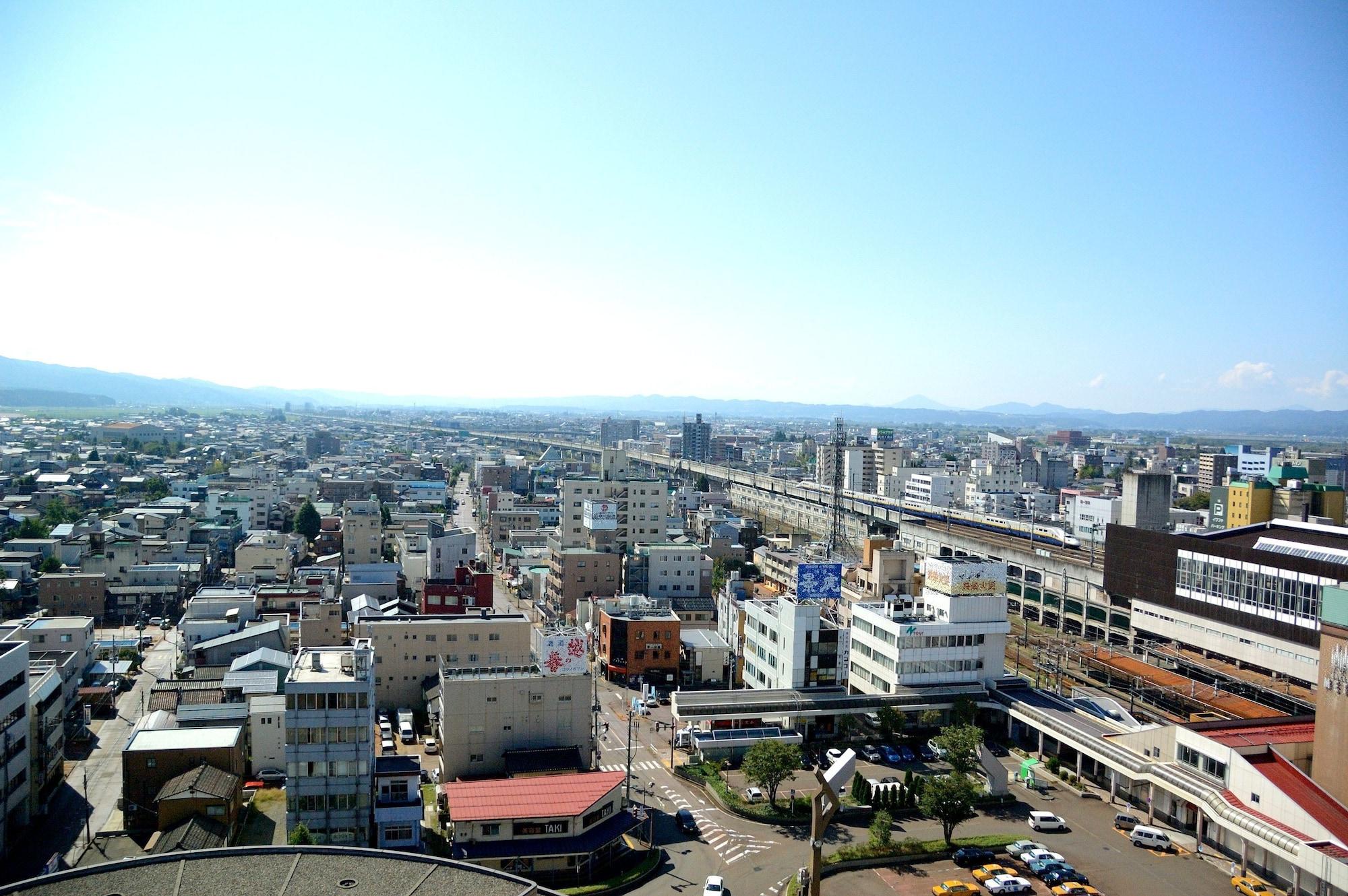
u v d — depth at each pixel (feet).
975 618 379.96
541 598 624.59
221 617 497.46
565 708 314.35
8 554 590.55
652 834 280.10
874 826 266.57
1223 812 258.57
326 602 488.02
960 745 305.94
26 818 276.41
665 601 525.34
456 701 306.55
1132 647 496.64
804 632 379.96
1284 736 286.87
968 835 277.64
